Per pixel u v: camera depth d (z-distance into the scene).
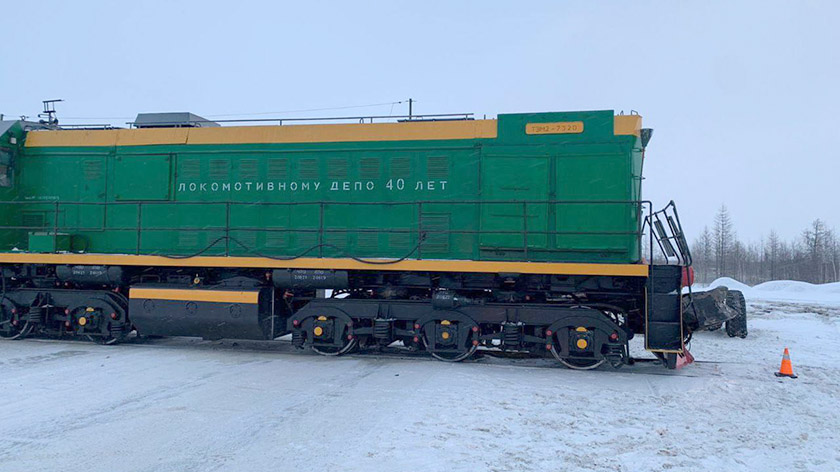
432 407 5.88
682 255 7.77
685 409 6.01
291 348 9.64
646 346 7.60
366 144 9.04
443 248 8.71
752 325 15.16
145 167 9.71
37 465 4.33
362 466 4.32
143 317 9.01
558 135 8.42
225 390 6.56
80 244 9.88
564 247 8.23
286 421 5.41
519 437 5.03
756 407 6.16
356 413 5.67
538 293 8.47
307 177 9.21
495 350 9.14
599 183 8.23
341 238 9.05
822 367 8.77
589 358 7.89
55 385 6.77
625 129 8.23
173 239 9.55
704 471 4.34
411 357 8.74
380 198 8.95
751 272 73.00
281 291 9.29
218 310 8.73
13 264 9.91
